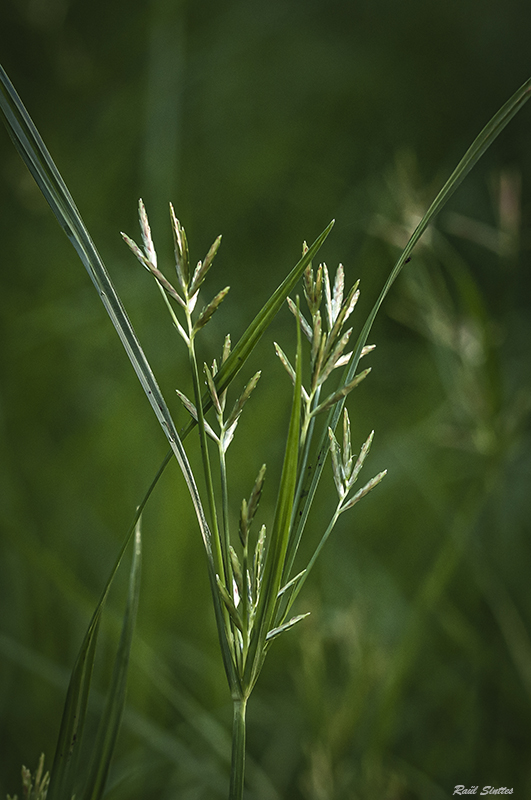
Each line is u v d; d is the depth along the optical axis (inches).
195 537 53.2
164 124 55.5
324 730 34.8
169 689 40.2
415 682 47.5
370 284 77.9
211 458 58.9
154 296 61.2
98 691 44.8
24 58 78.0
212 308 21.5
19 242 79.3
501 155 83.5
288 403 65.2
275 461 62.5
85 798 23.7
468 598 54.2
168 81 55.5
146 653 40.5
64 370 69.3
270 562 21.9
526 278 65.6
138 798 40.9
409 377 76.6
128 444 59.8
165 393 60.1
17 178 66.4
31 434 65.6
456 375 39.4
